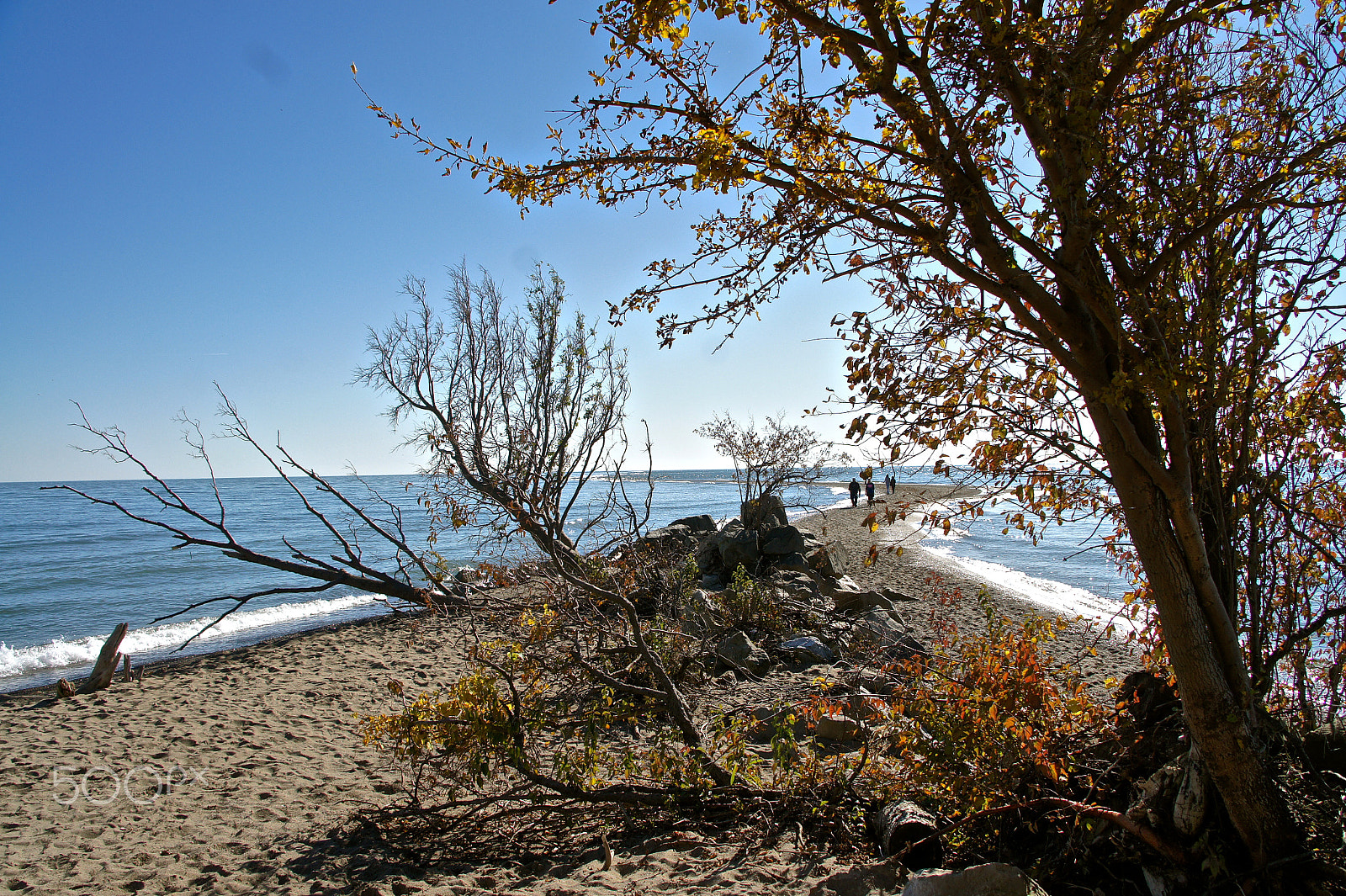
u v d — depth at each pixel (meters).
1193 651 3.09
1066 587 17.58
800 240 3.39
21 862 5.11
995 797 4.08
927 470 3.54
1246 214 3.38
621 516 10.83
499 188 3.60
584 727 5.63
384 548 28.27
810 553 15.76
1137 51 2.83
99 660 10.83
